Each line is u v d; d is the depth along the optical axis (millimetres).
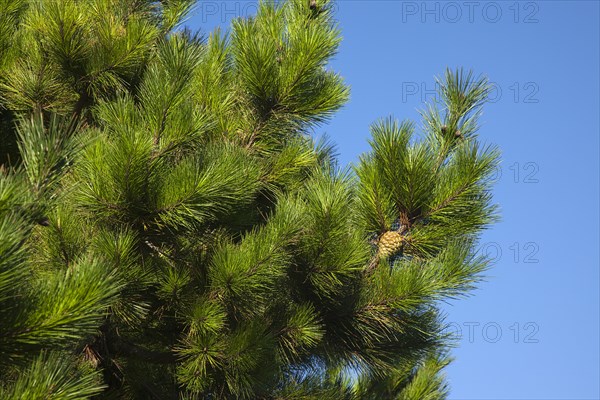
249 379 13977
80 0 15039
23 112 15258
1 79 15156
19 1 15258
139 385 15336
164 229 12812
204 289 14023
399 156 14055
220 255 13508
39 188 7148
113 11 15234
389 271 14578
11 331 7102
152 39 14898
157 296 14094
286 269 14734
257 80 14938
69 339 7504
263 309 14383
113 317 13938
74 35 14414
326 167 14977
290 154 15820
